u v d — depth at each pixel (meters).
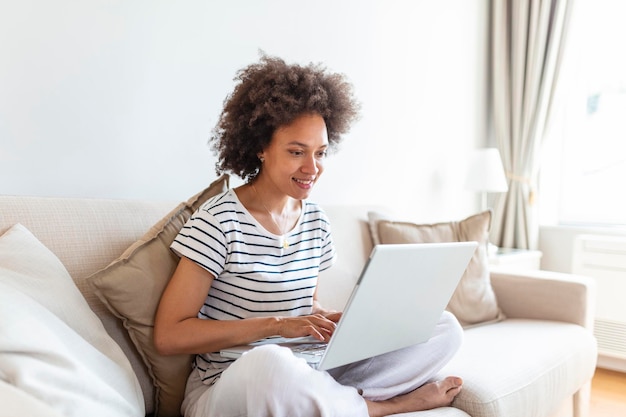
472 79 3.20
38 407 0.62
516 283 2.11
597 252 2.93
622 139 3.25
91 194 1.50
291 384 0.94
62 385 0.81
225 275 1.20
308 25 2.15
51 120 1.41
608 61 3.27
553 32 3.10
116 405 0.90
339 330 0.98
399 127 2.67
